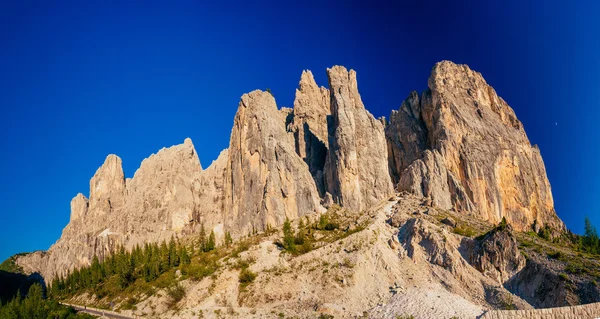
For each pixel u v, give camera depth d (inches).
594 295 4667.8
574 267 5132.9
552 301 4891.7
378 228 6496.1
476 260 5556.1
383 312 4896.7
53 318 6382.9
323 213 7573.8
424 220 6348.4
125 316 5826.8
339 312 5022.1
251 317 5157.5
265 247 6569.9
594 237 7475.4
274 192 7810.0
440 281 5403.5
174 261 6988.2
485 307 4965.6
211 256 6840.6
